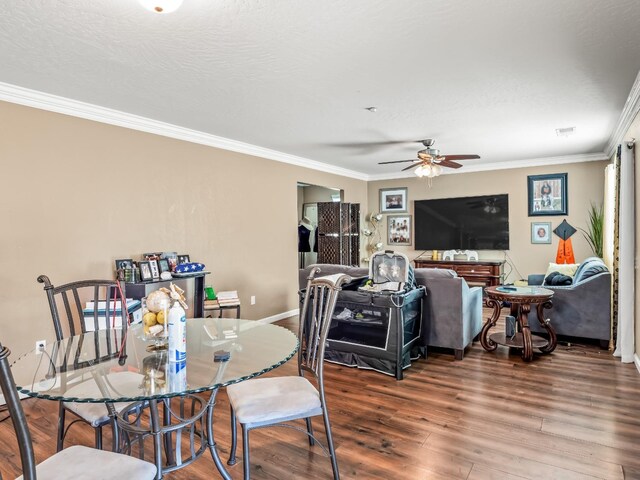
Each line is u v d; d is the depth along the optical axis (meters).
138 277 3.59
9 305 3.07
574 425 2.57
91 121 3.58
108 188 3.70
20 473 2.12
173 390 1.55
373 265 3.84
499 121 4.14
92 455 1.45
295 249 6.01
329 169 6.75
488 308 6.37
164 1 1.73
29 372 1.79
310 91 3.23
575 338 4.58
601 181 5.96
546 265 6.41
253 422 1.83
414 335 3.84
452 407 2.86
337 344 3.81
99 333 2.41
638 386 3.20
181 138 4.34
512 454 2.25
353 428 2.57
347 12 2.08
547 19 2.16
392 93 3.29
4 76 2.88
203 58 2.60
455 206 7.12
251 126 4.26
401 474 2.07
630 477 2.02
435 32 2.29
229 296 4.37
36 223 3.22
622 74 2.93
